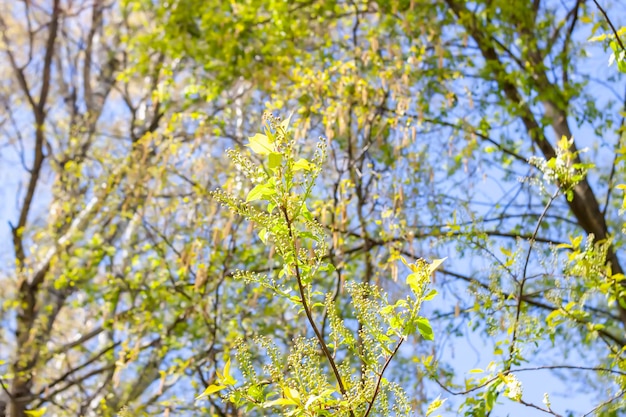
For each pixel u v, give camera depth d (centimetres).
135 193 756
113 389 756
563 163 432
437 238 640
